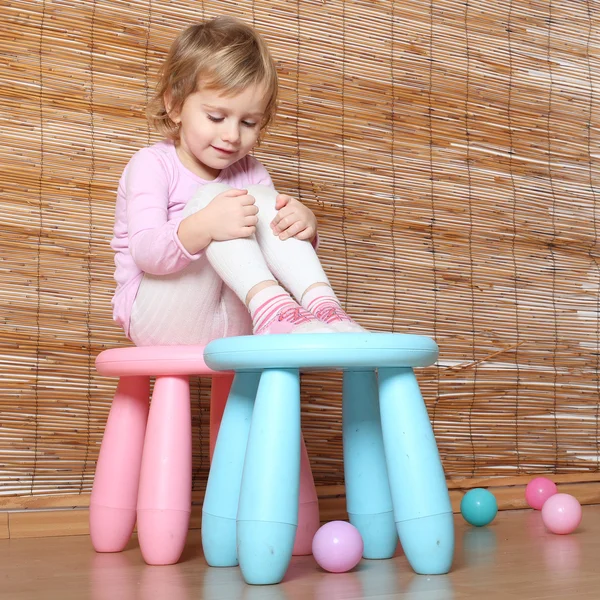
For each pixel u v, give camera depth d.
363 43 2.04
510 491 1.98
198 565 1.23
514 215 2.17
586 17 2.27
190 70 1.33
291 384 1.09
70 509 1.65
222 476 1.21
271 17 1.95
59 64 1.76
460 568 1.13
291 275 1.26
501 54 2.19
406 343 1.08
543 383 2.15
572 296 2.21
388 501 1.24
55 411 1.71
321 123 1.97
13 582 1.09
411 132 2.07
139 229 1.29
